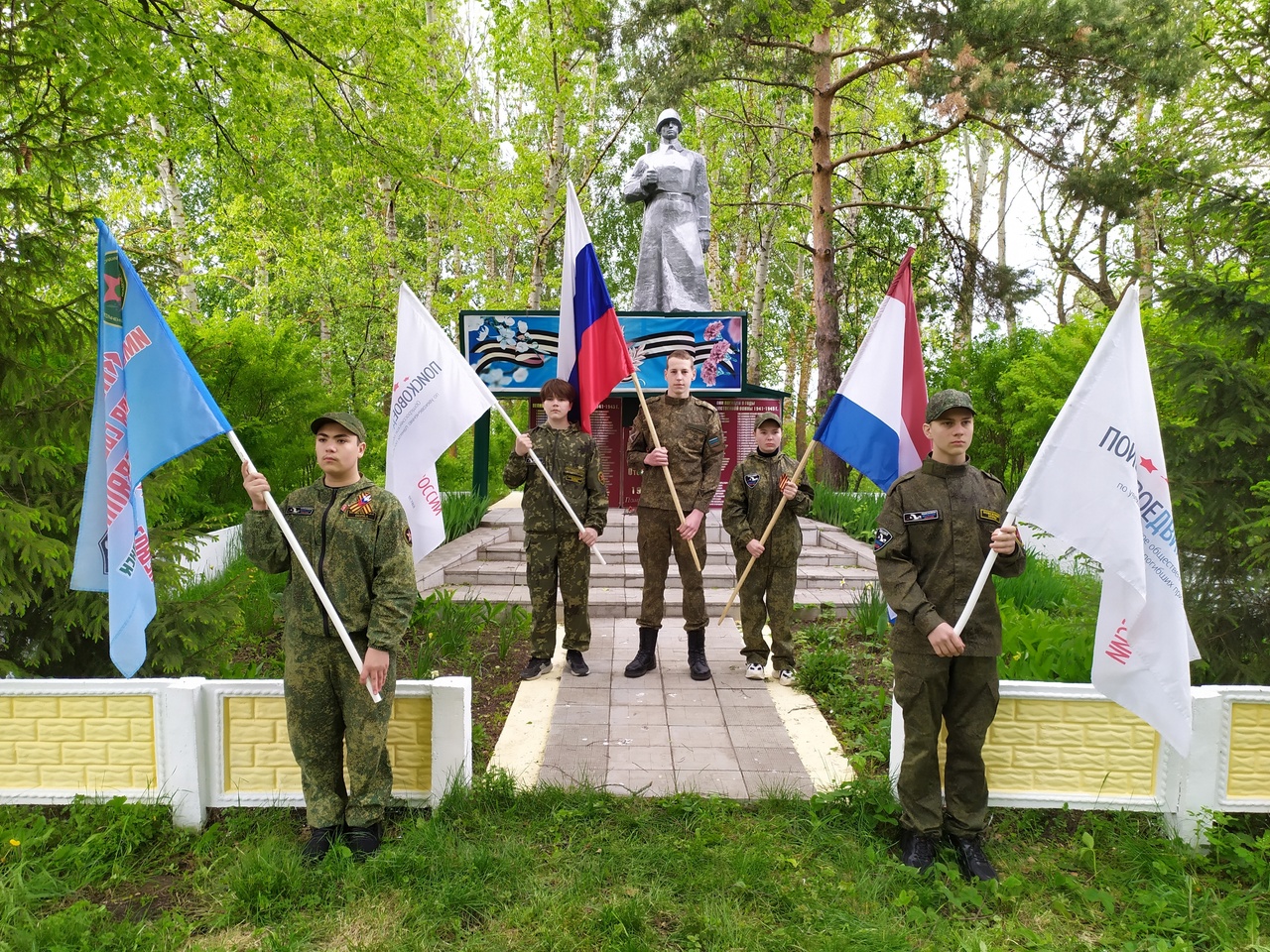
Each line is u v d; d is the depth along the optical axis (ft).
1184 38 34.17
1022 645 16.42
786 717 14.97
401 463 13.79
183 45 20.57
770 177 62.54
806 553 25.61
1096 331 35.99
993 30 35.06
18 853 10.09
